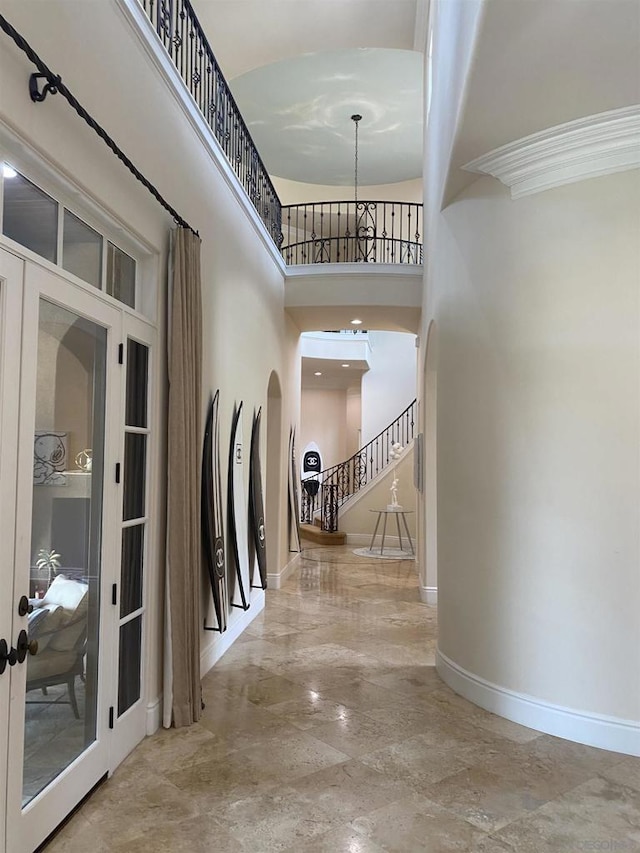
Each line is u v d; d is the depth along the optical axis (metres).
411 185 10.49
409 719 3.53
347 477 12.70
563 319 3.48
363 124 8.54
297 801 2.61
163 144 3.38
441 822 2.48
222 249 4.62
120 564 2.88
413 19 6.22
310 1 5.90
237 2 5.82
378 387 12.79
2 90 1.89
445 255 4.43
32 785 2.21
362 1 5.93
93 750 2.63
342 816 2.50
